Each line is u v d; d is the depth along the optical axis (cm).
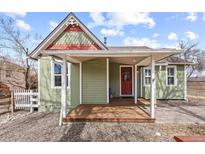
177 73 1598
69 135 631
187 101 1568
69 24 1217
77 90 1186
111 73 1523
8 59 2158
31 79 2102
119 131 673
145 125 755
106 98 1174
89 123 788
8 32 2120
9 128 741
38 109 1193
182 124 768
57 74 1204
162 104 1394
